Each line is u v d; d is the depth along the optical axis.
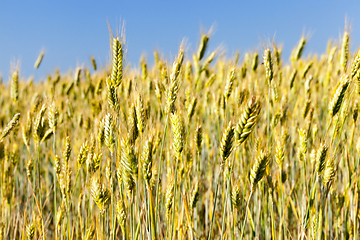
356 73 2.94
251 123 2.22
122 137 2.31
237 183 3.18
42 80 8.80
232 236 3.42
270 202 3.06
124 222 2.48
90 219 3.74
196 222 4.09
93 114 4.81
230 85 3.24
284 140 3.59
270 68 3.36
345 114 2.80
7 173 4.34
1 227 3.74
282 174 3.52
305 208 3.52
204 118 6.04
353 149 4.25
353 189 4.01
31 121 3.79
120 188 2.53
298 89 6.83
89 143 3.04
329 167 2.68
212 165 5.07
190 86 4.38
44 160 6.12
